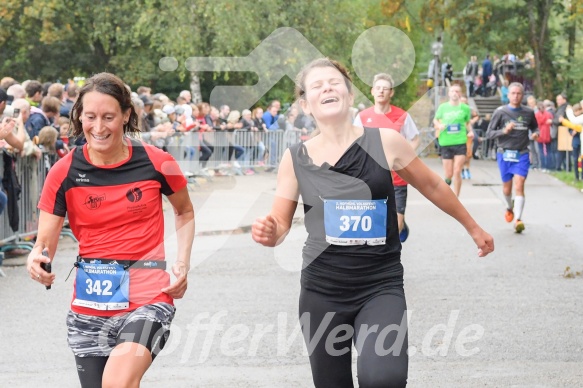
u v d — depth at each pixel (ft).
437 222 64.49
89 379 20.10
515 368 28.30
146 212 20.22
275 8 97.25
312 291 19.89
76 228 20.39
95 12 147.33
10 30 151.84
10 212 47.98
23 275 44.73
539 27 167.02
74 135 20.31
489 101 178.40
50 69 156.56
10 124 45.80
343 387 20.26
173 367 28.71
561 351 30.25
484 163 133.69
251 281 41.81
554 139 114.62
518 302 37.60
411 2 131.95
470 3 155.74
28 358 29.68
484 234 21.11
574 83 167.22
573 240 56.08
